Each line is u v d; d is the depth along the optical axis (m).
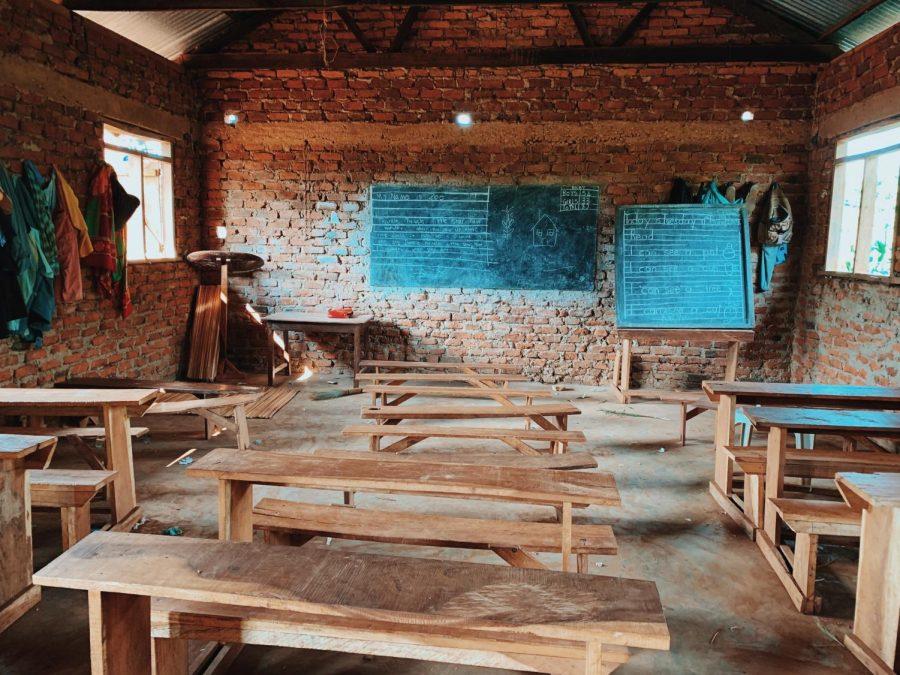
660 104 6.58
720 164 6.59
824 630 2.53
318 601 1.49
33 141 4.59
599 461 4.54
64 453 4.46
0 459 2.41
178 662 1.92
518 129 6.73
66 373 5.01
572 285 6.91
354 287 7.14
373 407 4.21
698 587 2.85
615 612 1.47
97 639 1.61
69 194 4.84
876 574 2.31
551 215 6.82
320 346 7.29
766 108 6.48
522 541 2.40
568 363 7.06
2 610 2.40
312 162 6.98
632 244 6.55
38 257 4.42
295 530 2.49
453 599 1.51
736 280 6.45
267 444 4.77
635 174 6.69
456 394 4.66
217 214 7.14
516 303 7.01
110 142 5.80
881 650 2.27
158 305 6.36
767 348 6.80
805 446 4.32
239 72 6.89
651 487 4.06
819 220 6.23
